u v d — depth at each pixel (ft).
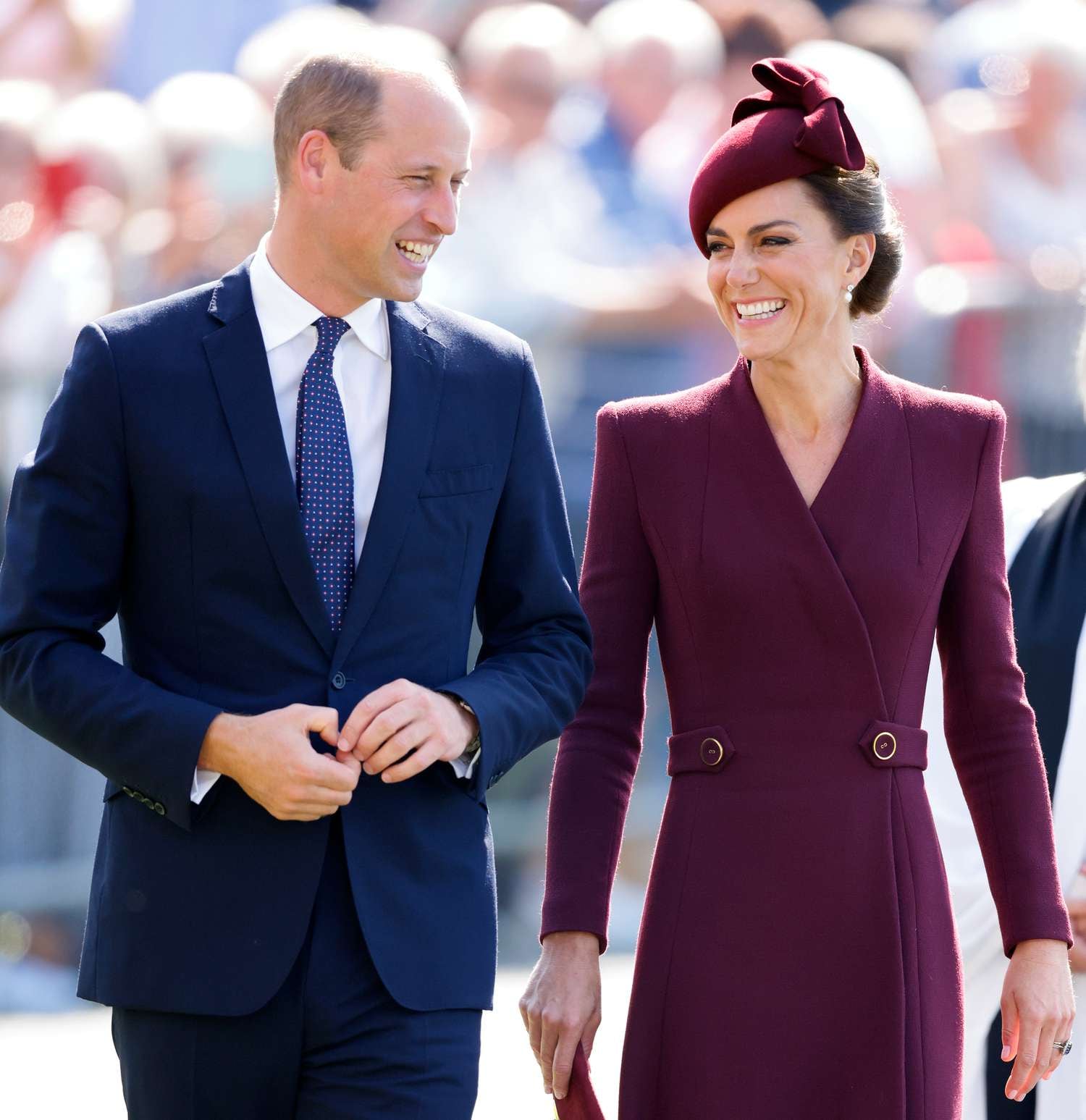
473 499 40.16
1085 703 46.80
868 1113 39.09
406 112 37.78
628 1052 40.65
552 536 41.70
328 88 37.91
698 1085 39.68
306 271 39.09
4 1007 73.20
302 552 38.32
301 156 38.14
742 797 40.22
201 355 38.88
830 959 39.50
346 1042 38.45
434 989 38.52
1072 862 46.98
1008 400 90.33
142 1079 38.70
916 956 39.68
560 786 41.86
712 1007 39.73
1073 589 47.37
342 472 39.11
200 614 38.47
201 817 38.24
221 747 36.86
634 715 42.16
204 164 86.22
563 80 92.53
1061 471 90.74
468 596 40.29
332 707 38.09
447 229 38.52
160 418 38.37
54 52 91.40
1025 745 41.39
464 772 39.14
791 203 39.68
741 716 40.47
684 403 42.01
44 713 37.70
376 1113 38.19
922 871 40.11
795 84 39.81
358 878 38.29
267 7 95.55
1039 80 98.94
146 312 39.40
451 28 95.96
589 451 86.28
